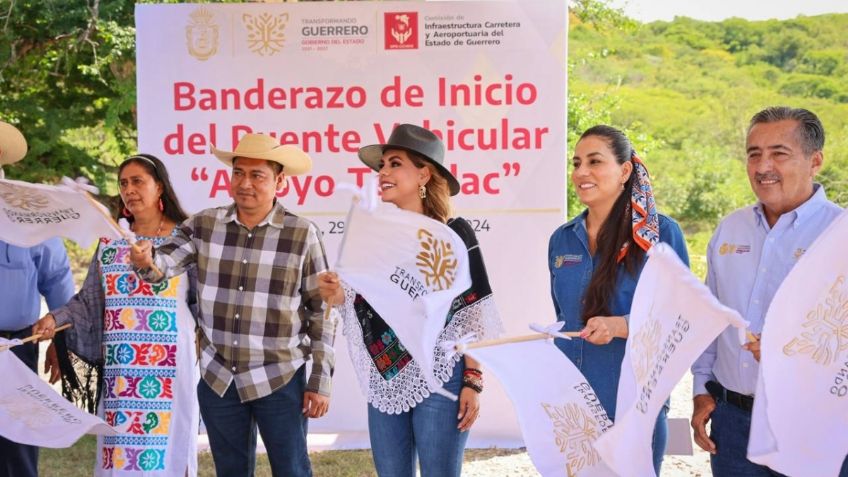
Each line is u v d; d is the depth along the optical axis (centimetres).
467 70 696
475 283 431
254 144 463
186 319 504
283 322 467
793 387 365
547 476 374
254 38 702
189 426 505
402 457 437
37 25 1477
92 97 1678
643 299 359
